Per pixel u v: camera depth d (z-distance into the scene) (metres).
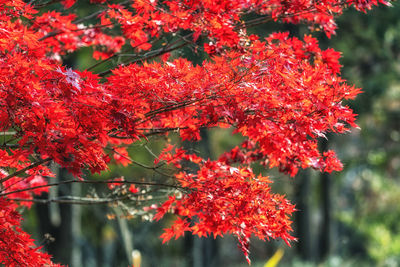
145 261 24.89
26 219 19.84
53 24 8.01
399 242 25.88
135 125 5.63
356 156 26.16
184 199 6.82
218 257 26.78
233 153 7.25
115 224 16.64
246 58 5.74
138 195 7.96
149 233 23.72
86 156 5.49
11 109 5.04
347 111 5.78
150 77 5.52
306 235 25.97
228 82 5.64
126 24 6.79
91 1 7.97
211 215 6.31
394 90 24.45
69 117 5.40
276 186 23.72
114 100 5.38
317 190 29.81
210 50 6.23
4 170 6.81
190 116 6.46
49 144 5.29
